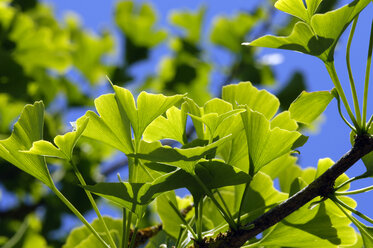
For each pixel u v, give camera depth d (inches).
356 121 36.3
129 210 36.1
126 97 36.1
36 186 73.7
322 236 37.5
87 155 72.8
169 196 37.8
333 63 36.5
